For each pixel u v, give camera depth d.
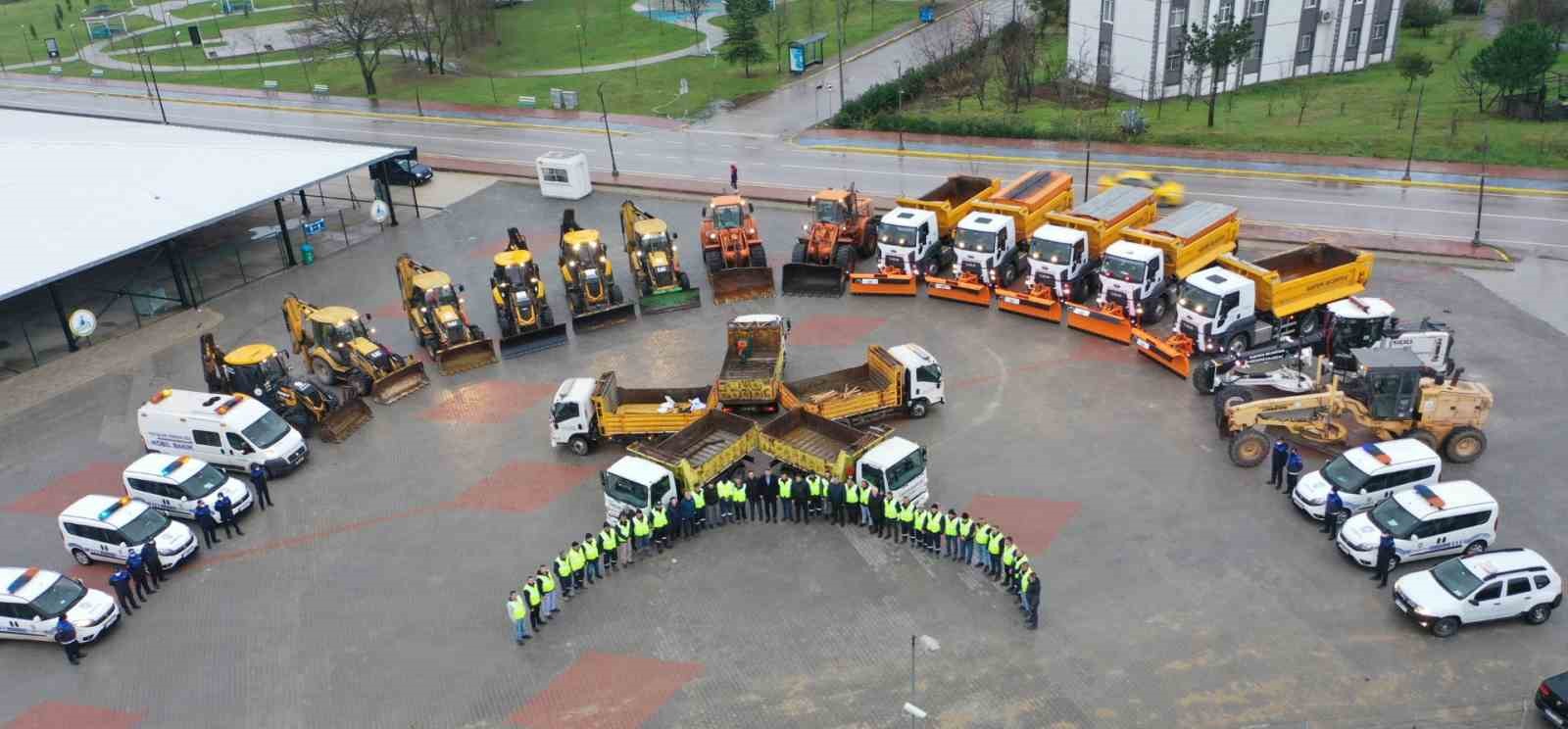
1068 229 42.91
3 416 39.97
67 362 44.25
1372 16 77.12
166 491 32.28
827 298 45.47
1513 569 24.92
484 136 73.81
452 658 26.41
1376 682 23.88
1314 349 38.81
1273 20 74.62
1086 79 78.00
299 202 62.19
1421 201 52.41
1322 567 27.66
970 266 44.34
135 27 126.44
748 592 28.12
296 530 31.95
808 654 25.75
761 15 95.69
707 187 60.41
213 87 94.50
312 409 36.97
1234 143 62.22
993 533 27.44
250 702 25.45
